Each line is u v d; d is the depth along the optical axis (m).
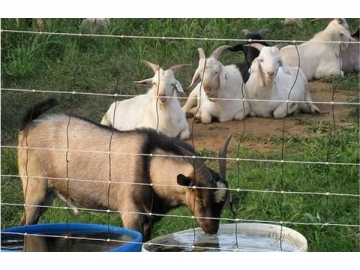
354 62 9.13
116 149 5.55
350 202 5.91
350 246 5.36
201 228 5.30
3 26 8.87
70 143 5.64
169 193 5.45
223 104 7.86
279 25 9.87
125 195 5.49
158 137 5.52
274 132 7.53
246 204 5.93
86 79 8.36
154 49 9.01
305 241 4.98
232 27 9.55
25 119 5.74
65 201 5.74
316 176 6.34
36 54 8.76
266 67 7.73
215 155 6.97
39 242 5.25
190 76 8.59
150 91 7.39
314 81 8.96
